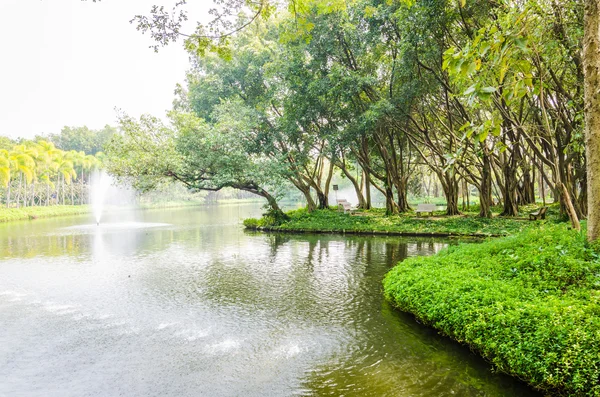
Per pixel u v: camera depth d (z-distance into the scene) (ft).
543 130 53.62
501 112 47.52
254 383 18.31
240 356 21.29
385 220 76.28
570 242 27.17
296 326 25.54
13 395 17.56
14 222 119.65
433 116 78.33
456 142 71.82
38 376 19.34
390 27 64.39
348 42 69.10
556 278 23.56
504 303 20.43
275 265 44.83
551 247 27.78
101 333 24.89
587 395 14.73
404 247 54.49
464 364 19.83
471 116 63.87
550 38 34.86
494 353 19.03
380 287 34.27
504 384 17.76
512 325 18.39
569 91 45.24
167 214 148.77
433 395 16.90
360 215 86.12
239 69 90.27
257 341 23.26
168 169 74.84
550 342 16.44
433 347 21.95
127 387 18.15
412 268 31.42
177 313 28.55
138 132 73.05
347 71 65.46
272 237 70.23
